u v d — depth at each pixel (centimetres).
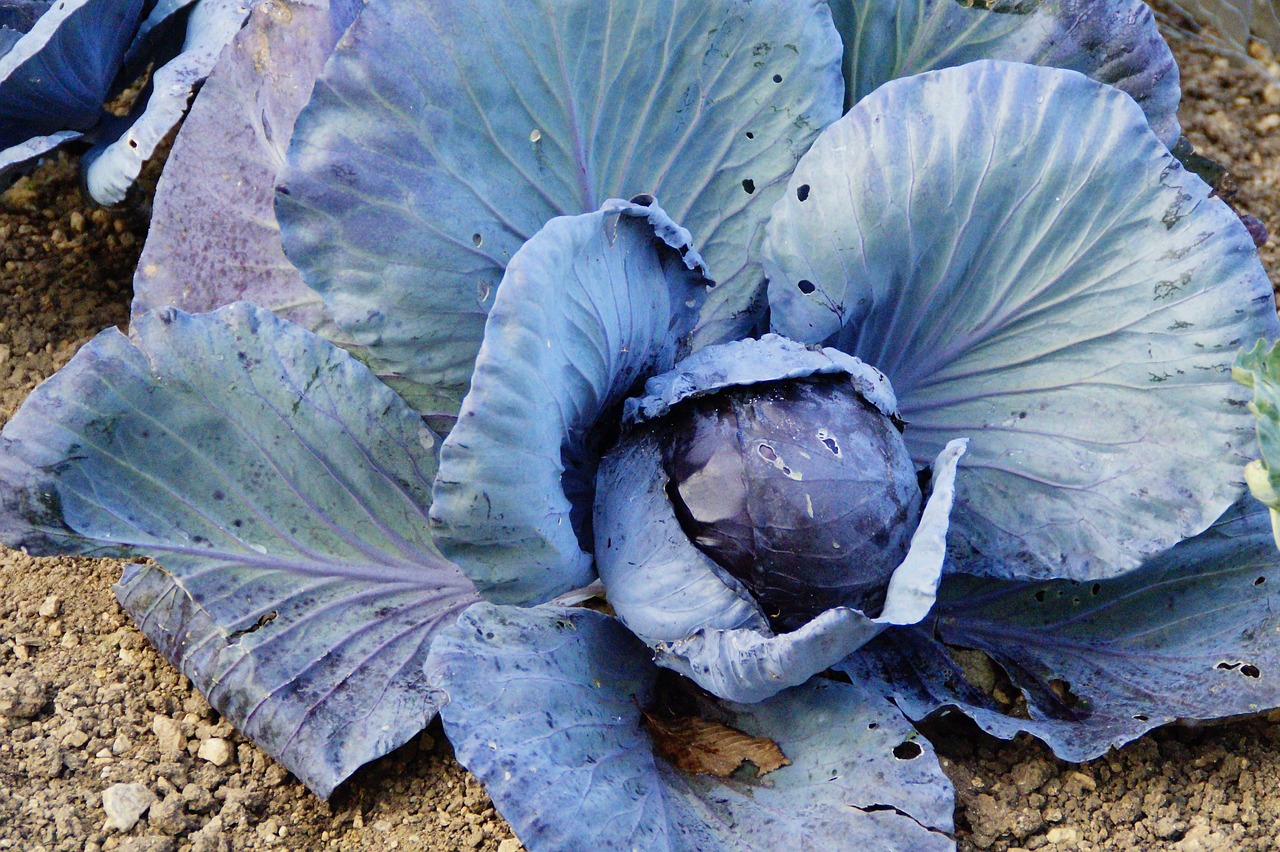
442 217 196
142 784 200
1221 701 199
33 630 208
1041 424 202
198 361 197
